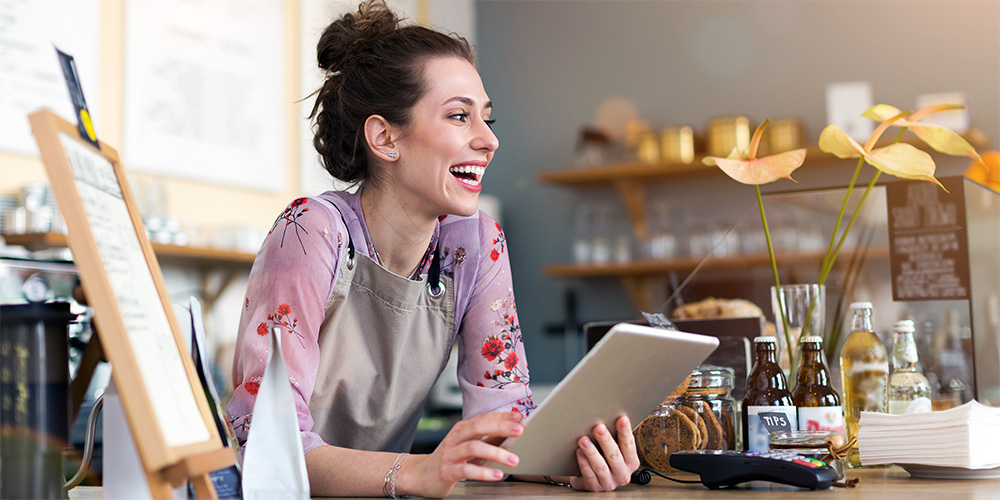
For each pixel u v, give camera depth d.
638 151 4.46
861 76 4.19
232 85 3.64
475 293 1.40
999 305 1.42
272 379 0.92
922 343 1.40
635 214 4.50
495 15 5.01
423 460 1.03
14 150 2.87
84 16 3.12
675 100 4.57
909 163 1.24
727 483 1.08
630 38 4.69
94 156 0.78
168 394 0.75
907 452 1.17
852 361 1.35
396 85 1.26
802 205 1.50
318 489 1.08
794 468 1.02
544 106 4.85
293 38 3.95
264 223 3.77
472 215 1.41
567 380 0.93
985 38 3.98
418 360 1.37
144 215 3.10
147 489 0.83
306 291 1.19
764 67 4.38
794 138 4.12
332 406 1.35
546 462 1.07
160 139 3.34
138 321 0.74
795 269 1.50
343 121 1.32
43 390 0.90
